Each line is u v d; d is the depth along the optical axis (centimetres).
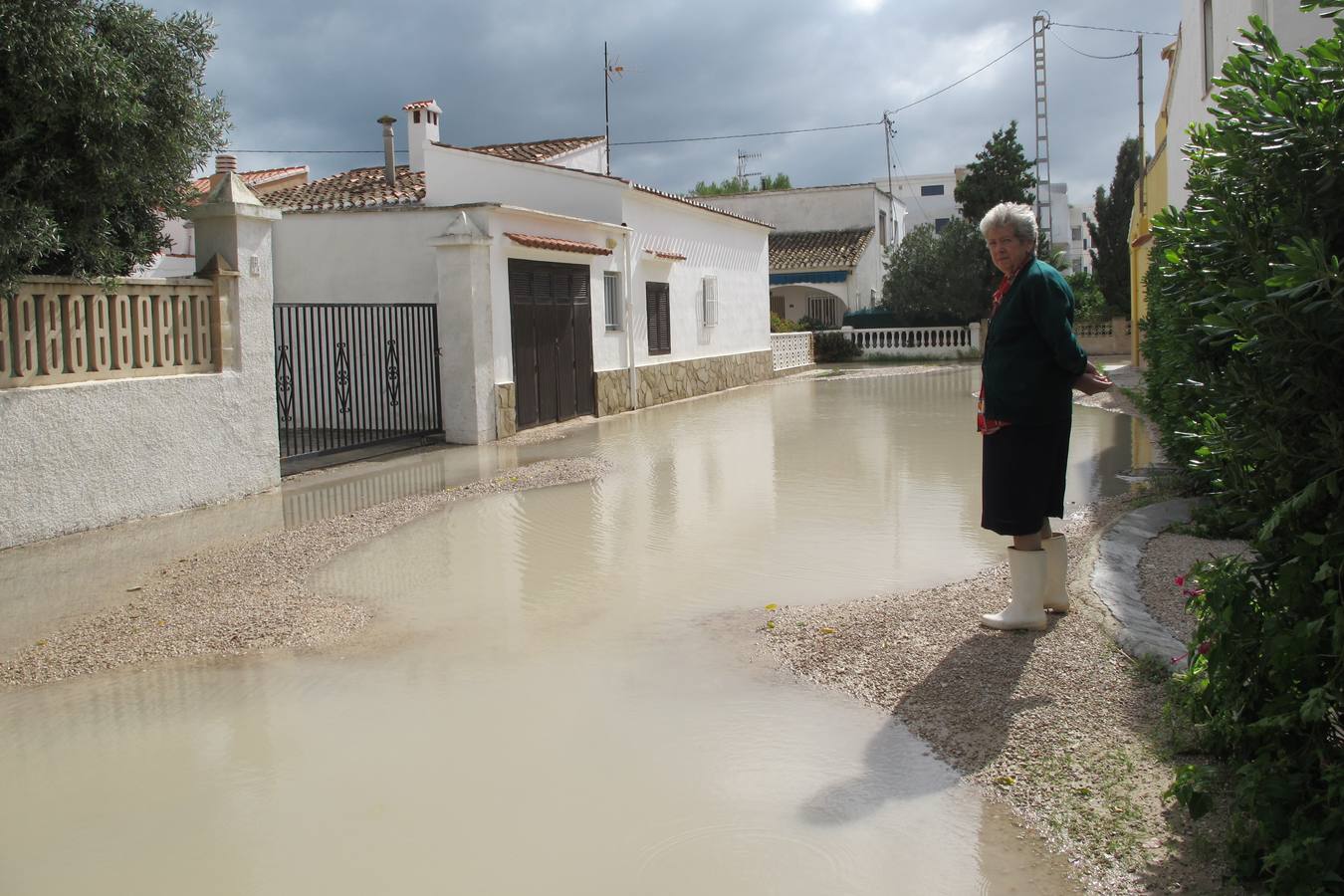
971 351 3431
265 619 592
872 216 4016
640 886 315
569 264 1709
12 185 738
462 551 765
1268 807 293
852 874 319
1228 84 348
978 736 406
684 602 613
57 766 411
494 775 392
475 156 1836
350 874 326
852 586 636
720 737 420
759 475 1097
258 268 1033
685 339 2261
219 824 360
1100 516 801
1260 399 312
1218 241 358
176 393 933
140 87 804
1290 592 302
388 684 490
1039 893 306
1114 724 406
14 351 792
